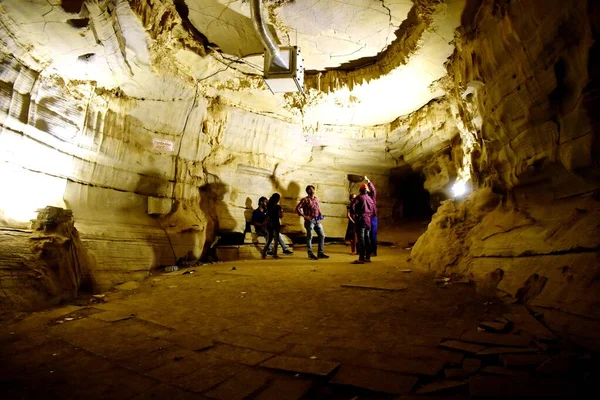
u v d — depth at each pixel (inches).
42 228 191.5
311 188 348.8
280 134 411.5
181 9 254.4
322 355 110.7
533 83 155.7
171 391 90.6
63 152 238.4
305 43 283.9
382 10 239.0
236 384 93.4
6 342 126.9
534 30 147.9
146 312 168.4
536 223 170.1
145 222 314.2
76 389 92.2
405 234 465.1
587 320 106.7
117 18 202.8
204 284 229.5
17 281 163.8
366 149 438.9
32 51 198.4
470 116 243.3
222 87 339.3
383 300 173.5
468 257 210.7
